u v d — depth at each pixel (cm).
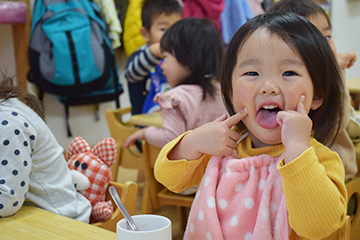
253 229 64
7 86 103
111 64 305
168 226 55
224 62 71
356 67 443
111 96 311
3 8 256
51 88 280
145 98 242
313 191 55
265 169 66
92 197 114
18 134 92
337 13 412
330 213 56
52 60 275
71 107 327
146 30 248
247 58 64
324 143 70
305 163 55
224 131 67
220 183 68
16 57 288
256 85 63
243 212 65
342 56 130
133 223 57
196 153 71
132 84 241
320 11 138
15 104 98
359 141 148
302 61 62
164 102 160
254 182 65
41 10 277
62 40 274
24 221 81
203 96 157
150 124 182
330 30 141
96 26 290
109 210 108
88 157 118
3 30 288
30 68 281
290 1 140
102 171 115
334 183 60
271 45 62
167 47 167
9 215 85
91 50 284
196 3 273
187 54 162
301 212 56
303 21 65
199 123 157
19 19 266
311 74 63
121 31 327
